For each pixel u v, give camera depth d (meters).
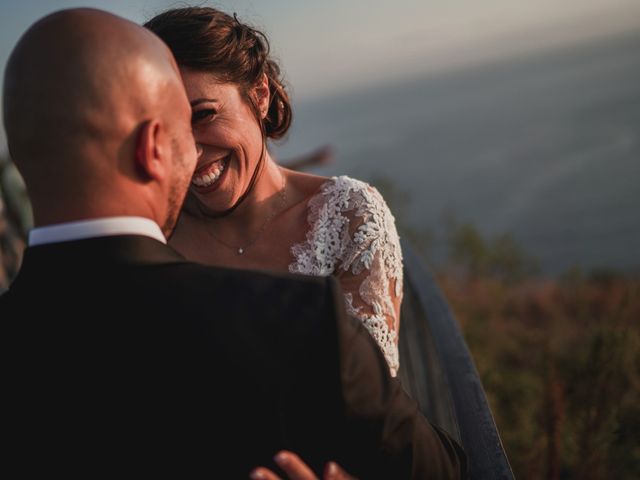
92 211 1.09
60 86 1.04
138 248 1.11
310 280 1.15
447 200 104.75
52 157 1.06
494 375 4.57
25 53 1.05
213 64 1.72
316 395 1.08
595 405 3.16
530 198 96.69
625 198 85.56
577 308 7.34
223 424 1.05
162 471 1.06
